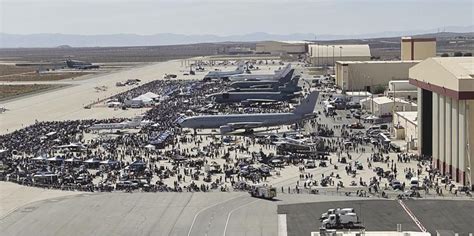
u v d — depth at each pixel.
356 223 110.31
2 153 181.88
